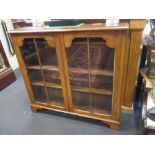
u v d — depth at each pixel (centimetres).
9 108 202
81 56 140
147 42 141
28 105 205
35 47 149
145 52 148
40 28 135
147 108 125
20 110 197
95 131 157
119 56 119
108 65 141
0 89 244
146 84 134
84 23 140
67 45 130
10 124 175
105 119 156
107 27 111
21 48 152
